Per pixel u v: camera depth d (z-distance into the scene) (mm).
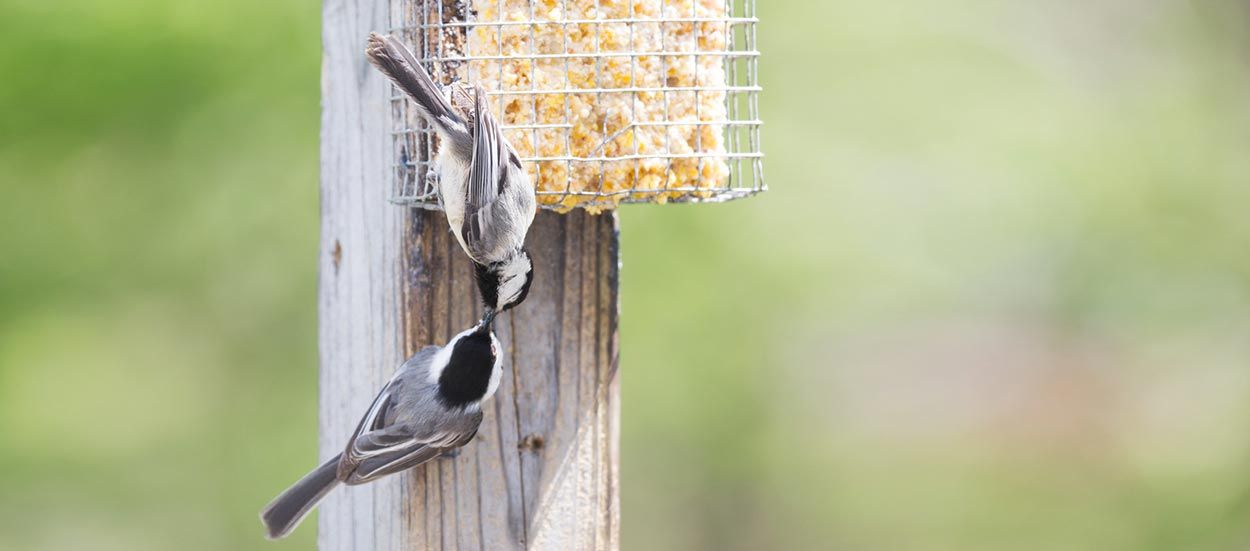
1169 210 17062
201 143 13258
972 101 16312
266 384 14156
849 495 18250
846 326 17453
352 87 7078
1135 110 17750
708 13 7000
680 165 6871
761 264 14766
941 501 18688
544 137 6723
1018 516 18703
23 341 13203
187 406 14109
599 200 6805
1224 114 18516
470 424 6566
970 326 18969
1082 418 19203
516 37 6750
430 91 6438
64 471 13898
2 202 13008
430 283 6809
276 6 13125
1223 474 18359
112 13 12664
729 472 16406
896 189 15969
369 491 6965
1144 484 18703
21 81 12555
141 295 13641
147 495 14133
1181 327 17859
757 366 15617
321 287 7270
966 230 16047
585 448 7012
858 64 16062
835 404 18094
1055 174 16484
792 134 15680
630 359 14242
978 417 19109
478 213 6191
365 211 7000
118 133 13023
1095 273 17234
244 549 14242
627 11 6828
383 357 6898
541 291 6977
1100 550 18469
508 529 6887
